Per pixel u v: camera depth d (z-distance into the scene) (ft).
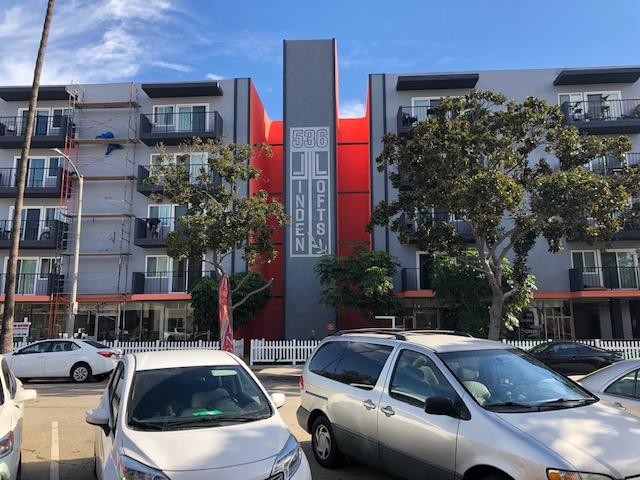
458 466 14.84
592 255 85.71
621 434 13.99
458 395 15.85
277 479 13.32
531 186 54.19
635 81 89.04
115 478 13.12
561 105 87.66
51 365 55.36
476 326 67.97
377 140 88.58
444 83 88.43
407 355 18.75
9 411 17.85
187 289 87.66
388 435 17.76
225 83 94.58
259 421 15.66
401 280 83.15
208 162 64.75
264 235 64.64
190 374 17.35
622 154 55.36
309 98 88.99
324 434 21.94
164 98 95.04
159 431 14.65
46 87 93.15
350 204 98.78
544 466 12.76
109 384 19.81
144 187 90.84
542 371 18.04
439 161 52.29
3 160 97.09
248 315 78.07
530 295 69.21
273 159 104.32
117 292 90.53
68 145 93.91
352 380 20.75
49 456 24.85
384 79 90.63
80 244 92.79
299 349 72.49
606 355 59.36
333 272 74.33
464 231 81.97
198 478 12.71
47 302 90.12
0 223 94.84
